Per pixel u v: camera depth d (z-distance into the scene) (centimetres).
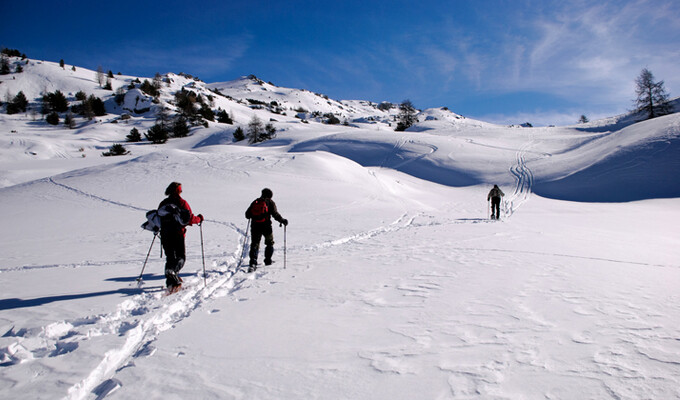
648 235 1041
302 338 298
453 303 375
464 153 4781
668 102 5734
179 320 366
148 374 241
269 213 661
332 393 210
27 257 777
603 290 400
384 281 492
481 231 1076
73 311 380
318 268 609
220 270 630
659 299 358
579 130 6512
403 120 9975
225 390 218
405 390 209
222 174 2606
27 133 8381
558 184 3341
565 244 792
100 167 2958
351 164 3403
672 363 219
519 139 5659
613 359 230
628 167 3130
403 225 1344
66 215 1566
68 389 222
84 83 13700
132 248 900
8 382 231
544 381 209
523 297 384
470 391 203
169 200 515
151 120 10500
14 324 337
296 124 9994
